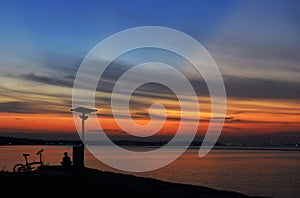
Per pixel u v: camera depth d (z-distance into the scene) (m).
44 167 16.86
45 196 10.11
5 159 59.72
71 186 11.27
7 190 10.38
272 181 54.41
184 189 11.83
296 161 129.50
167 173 61.94
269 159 148.88
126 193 10.92
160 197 10.48
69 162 17.53
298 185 49.50
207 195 10.95
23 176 11.59
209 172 68.06
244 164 104.00
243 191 42.31
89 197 10.25
